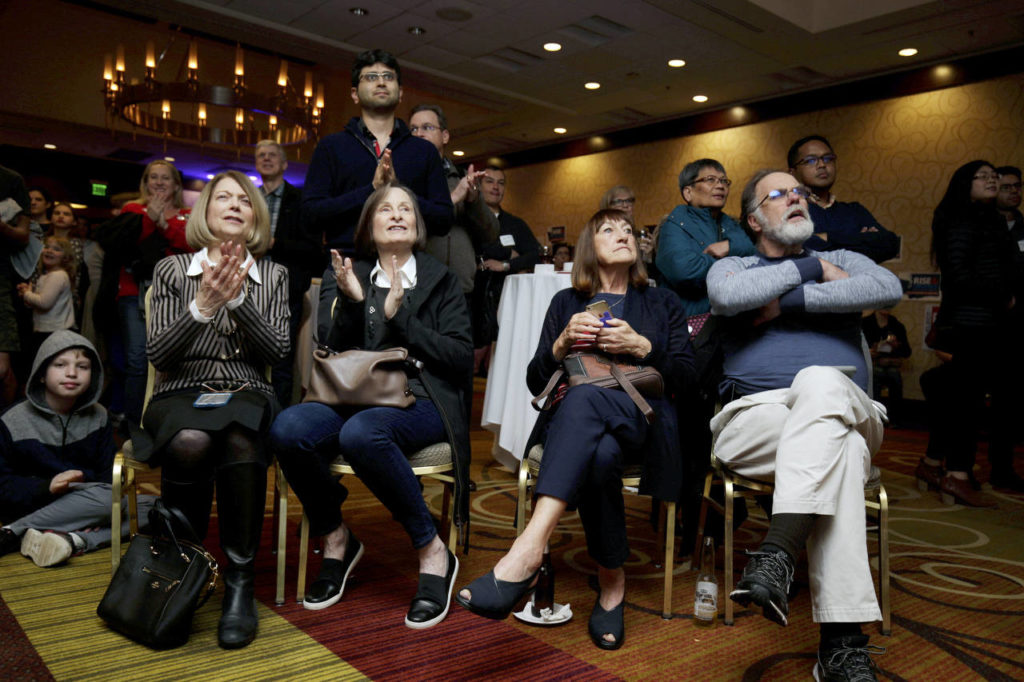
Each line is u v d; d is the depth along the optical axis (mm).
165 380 2039
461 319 2240
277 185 4090
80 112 10430
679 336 2174
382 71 2740
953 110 7828
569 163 11977
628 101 9742
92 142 11875
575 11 6930
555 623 1925
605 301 2080
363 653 1707
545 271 3504
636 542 2789
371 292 2197
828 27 7090
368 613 1966
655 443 1965
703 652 1784
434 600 1907
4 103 9961
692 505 2520
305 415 1929
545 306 3391
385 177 2420
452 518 2064
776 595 1505
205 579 1729
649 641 1843
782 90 9086
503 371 3703
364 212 2232
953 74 7754
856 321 2271
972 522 3242
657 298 2205
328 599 2000
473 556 2471
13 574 2174
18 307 3641
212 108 11047
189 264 2080
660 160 10664
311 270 4039
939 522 3232
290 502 3141
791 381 2137
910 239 8148
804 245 2945
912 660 1765
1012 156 7402
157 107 10828
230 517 1844
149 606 1699
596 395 1827
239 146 10484
